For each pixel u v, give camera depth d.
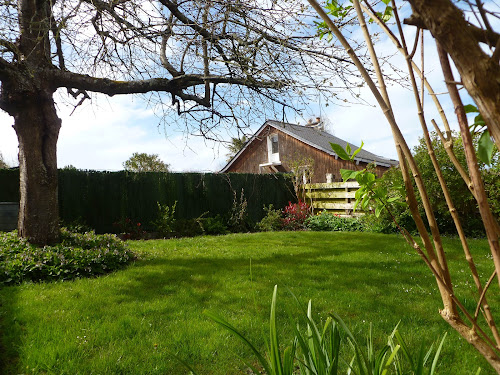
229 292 4.36
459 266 5.54
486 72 0.55
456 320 0.91
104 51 6.55
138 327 3.27
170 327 3.28
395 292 4.25
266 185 14.28
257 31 5.38
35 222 6.20
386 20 1.22
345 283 4.70
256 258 6.52
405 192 1.00
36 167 6.23
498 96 0.54
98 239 6.87
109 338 3.04
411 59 0.86
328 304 3.81
